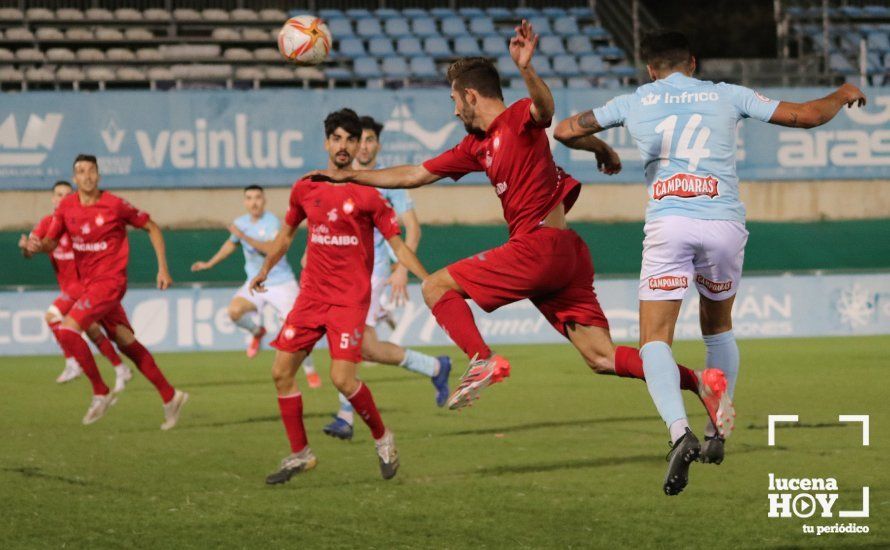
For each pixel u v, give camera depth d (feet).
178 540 32.71
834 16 171.83
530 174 37.47
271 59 157.17
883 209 146.10
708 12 188.03
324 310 42.73
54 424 60.18
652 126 37.27
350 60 159.84
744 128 139.64
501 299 37.91
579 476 42.19
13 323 112.47
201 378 86.53
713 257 37.11
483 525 34.14
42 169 130.41
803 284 120.88
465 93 37.93
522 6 174.81
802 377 79.51
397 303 62.28
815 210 145.28
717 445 34.91
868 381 76.74
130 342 57.62
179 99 132.05
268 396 73.87
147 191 136.05
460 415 61.57
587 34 169.48
